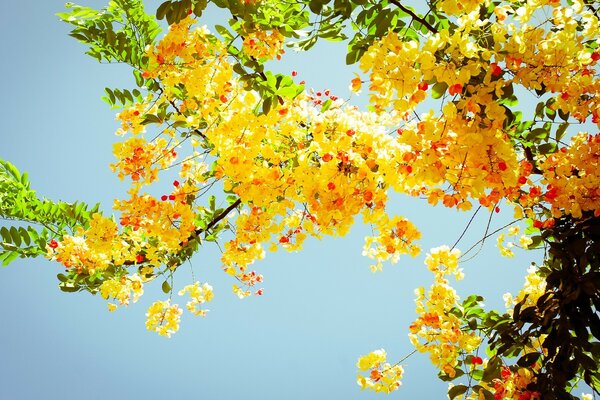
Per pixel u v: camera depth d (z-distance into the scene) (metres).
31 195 3.34
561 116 2.91
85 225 3.32
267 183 2.85
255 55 2.92
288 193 2.85
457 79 2.66
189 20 2.89
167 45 2.88
